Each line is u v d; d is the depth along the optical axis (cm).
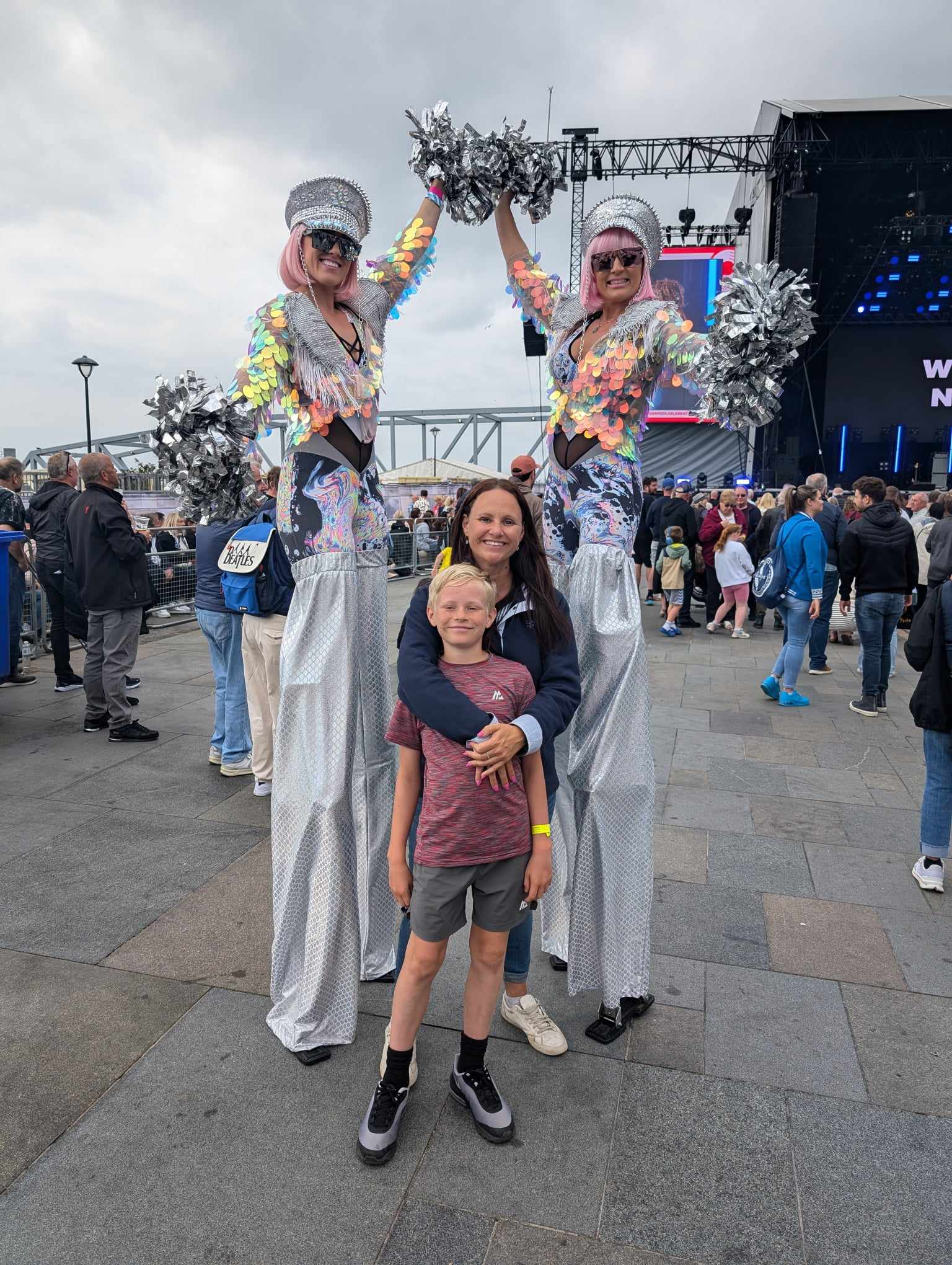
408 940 228
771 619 1086
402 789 198
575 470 237
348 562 225
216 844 356
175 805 403
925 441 2233
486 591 186
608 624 226
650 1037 232
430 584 192
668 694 665
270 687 401
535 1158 188
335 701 223
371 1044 229
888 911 307
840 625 943
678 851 358
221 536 423
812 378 2252
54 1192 176
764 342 204
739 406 214
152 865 334
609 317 240
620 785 226
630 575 232
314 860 223
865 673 598
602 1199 176
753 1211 173
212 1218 170
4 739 511
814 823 392
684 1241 166
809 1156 189
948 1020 241
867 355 2216
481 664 192
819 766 480
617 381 226
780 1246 165
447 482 2275
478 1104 196
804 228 1959
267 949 273
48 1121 196
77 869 331
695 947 280
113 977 255
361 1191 178
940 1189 180
